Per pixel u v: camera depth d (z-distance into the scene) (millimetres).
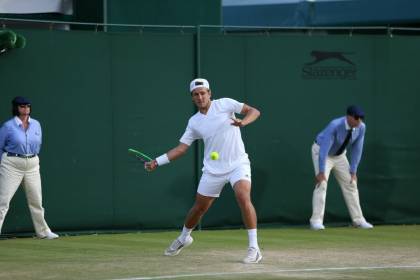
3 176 18062
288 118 20734
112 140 19625
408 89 21469
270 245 17469
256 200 20547
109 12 22359
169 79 19938
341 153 20438
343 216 21234
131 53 19672
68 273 13711
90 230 19562
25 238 18906
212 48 20156
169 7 23000
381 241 18219
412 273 13734
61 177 19250
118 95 19609
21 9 22156
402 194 21516
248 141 20469
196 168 20219
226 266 14375
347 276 13367
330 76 20984
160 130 19922
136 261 15047
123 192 19750
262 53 20516
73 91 19250
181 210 20156
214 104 14828
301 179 20875
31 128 18141
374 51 21234
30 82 18906
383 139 21344
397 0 26062
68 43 19203
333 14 26891
